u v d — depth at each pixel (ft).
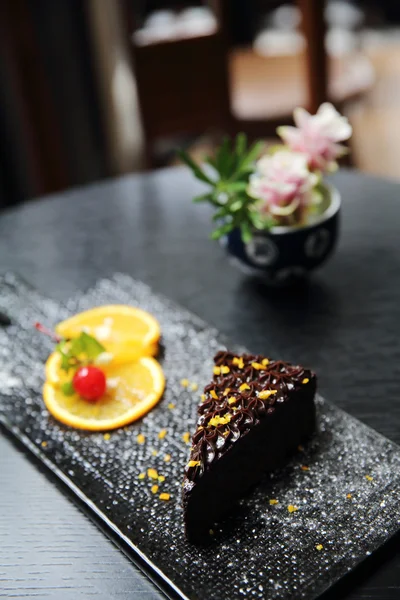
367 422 1.91
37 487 1.85
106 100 4.28
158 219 2.75
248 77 3.91
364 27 6.30
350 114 5.52
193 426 1.93
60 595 1.62
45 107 3.96
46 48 3.91
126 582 1.64
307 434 1.88
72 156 4.30
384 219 2.61
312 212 2.31
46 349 2.21
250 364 1.93
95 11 3.96
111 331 2.19
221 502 1.73
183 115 3.45
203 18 4.71
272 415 1.77
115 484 1.82
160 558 1.66
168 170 3.07
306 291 2.35
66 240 2.68
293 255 2.27
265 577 1.61
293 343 2.16
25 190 4.19
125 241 2.64
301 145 2.23
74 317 2.25
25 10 3.68
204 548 1.68
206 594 1.59
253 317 2.26
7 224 2.79
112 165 4.51
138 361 2.10
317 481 1.78
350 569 1.61
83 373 1.98
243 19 5.11
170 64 3.34
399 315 2.21
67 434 1.94
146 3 4.80
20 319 2.33
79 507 1.80
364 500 1.73
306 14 3.32
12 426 1.98
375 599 1.58
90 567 1.67
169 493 1.78
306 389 1.83
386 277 2.36
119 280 2.46
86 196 2.93
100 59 4.13
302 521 1.71
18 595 1.62
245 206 2.20
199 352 2.14
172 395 2.01
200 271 2.47
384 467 1.79
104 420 1.95
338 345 2.14
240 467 1.74
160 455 1.87
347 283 2.36
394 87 5.64
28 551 1.71
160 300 2.34
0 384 2.11
